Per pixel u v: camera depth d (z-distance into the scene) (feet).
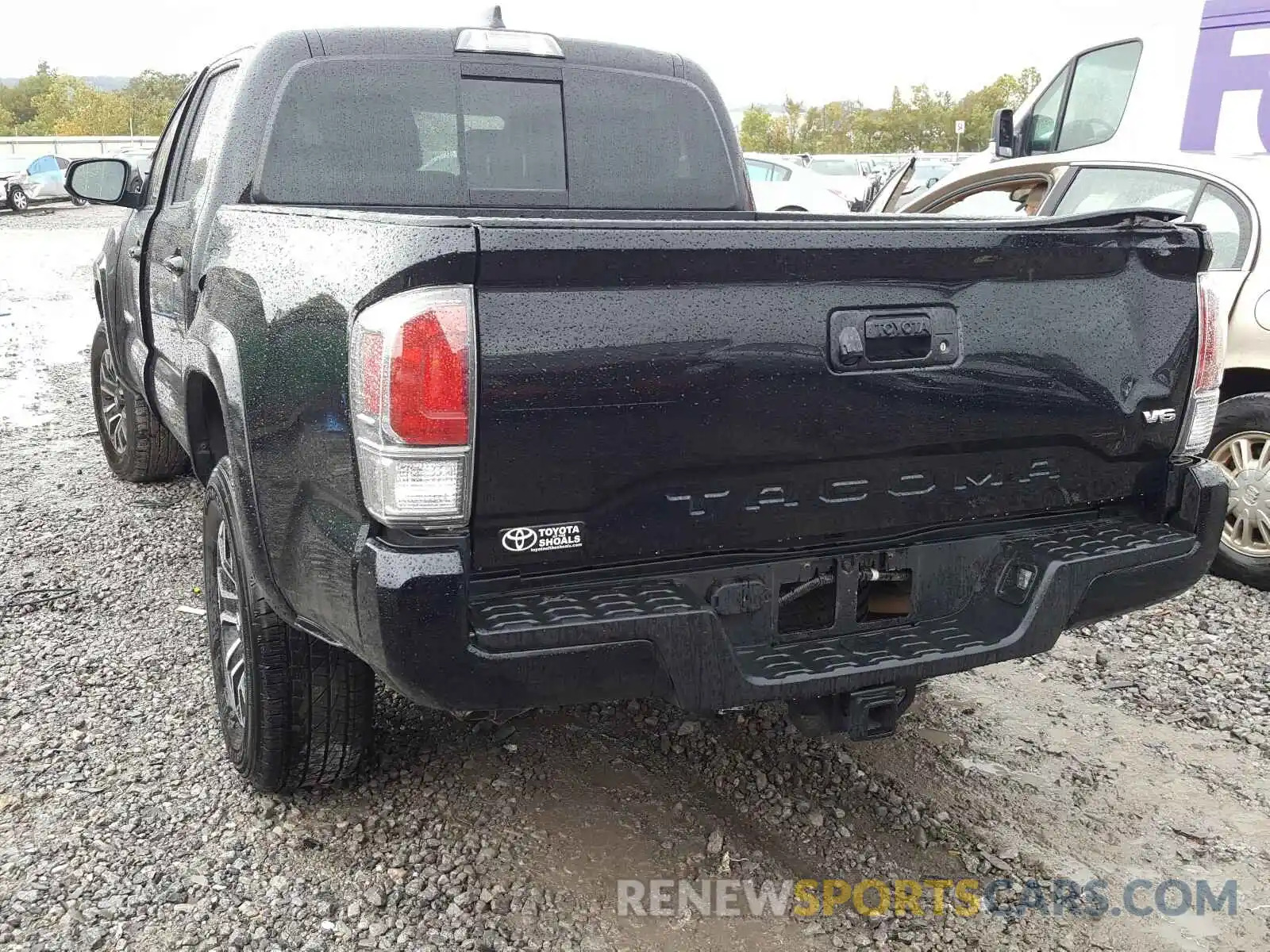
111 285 18.03
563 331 7.36
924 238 8.25
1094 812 10.65
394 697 12.31
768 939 8.73
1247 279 16.34
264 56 11.92
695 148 14.08
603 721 12.11
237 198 11.84
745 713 12.33
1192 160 17.49
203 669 13.15
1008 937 8.84
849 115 385.29
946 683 13.39
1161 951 8.71
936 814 10.51
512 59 12.84
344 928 8.75
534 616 7.57
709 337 7.74
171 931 8.68
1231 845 10.15
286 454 8.52
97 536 17.65
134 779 10.78
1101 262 9.05
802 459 8.25
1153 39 19.29
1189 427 9.73
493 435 7.30
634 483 7.80
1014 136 23.62
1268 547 16.15
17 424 25.57
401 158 12.41
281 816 10.21
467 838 9.89
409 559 7.30
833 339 8.13
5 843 9.75
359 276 7.53
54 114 363.15
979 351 8.66
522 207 13.07
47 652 13.52
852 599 8.91
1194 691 13.19
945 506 8.97
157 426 19.33
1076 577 9.00
